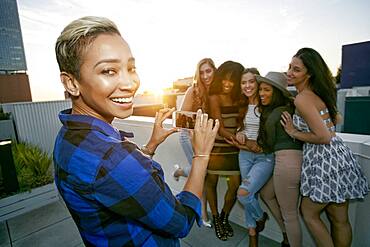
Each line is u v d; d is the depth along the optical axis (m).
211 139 0.77
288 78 1.45
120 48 0.57
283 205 1.55
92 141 0.56
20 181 3.02
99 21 0.57
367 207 1.45
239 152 1.89
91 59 0.54
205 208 2.36
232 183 2.10
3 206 2.78
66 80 0.60
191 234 2.27
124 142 0.58
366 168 1.39
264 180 1.69
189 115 1.11
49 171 3.39
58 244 2.28
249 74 1.70
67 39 0.54
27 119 5.70
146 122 3.07
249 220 1.87
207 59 2.00
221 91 1.85
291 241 1.60
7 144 2.84
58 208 3.03
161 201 0.57
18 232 2.51
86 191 0.53
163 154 3.01
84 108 0.64
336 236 1.46
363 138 1.54
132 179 0.53
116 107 0.59
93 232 0.61
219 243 2.12
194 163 0.76
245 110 1.80
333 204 1.40
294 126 1.43
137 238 0.61
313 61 1.29
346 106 5.05
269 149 1.62
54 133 6.12
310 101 1.28
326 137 1.25
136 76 0.62
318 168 1.32
